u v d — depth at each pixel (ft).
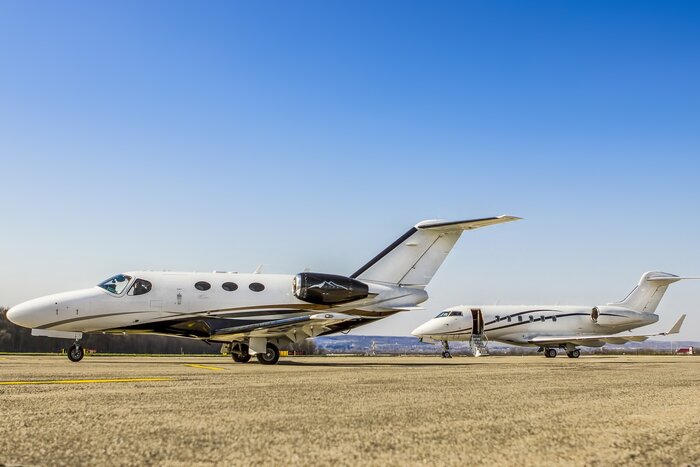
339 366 62.34
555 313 140.15
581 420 20.06
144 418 19.56
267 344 69.67
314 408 22.57
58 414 20.45
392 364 71.67
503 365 71.15
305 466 12.84
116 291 69.15
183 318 69.82
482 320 134.82
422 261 76.07
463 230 76.79
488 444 15.49
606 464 13.32
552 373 49.21
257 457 13.65
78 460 13.23
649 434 17.29
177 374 42.73
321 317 63.00
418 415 20.89
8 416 19.92
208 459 13.41
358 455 13.98
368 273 74.79
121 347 196.95
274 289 72.69
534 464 13.25
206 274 72.79
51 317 67.46
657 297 150.30
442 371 50.75
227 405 23.26
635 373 51.16
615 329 142.92
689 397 28.73
